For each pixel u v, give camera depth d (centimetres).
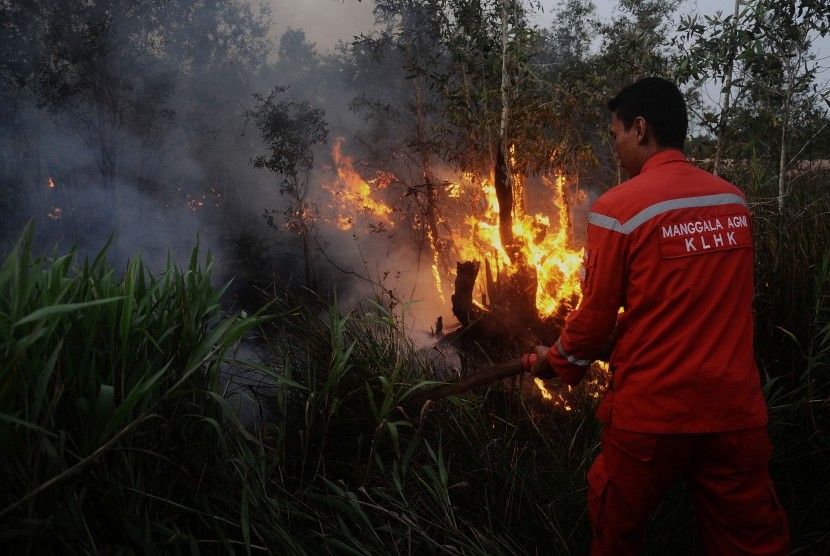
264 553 197
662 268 175
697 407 172
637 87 197
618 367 187
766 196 358
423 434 272
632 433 179
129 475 170
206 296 212
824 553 221
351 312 318
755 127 420
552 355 199
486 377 233
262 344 342
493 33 541
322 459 241
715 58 371
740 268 180
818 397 262
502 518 235
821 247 299
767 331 285
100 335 184
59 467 146
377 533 222
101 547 162
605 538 190
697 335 173
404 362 294
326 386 243
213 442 200
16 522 135
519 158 529
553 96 546
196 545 172
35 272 156
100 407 156
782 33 377
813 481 253
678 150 193
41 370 158
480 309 467
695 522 225
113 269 204
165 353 193
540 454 271
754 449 174
